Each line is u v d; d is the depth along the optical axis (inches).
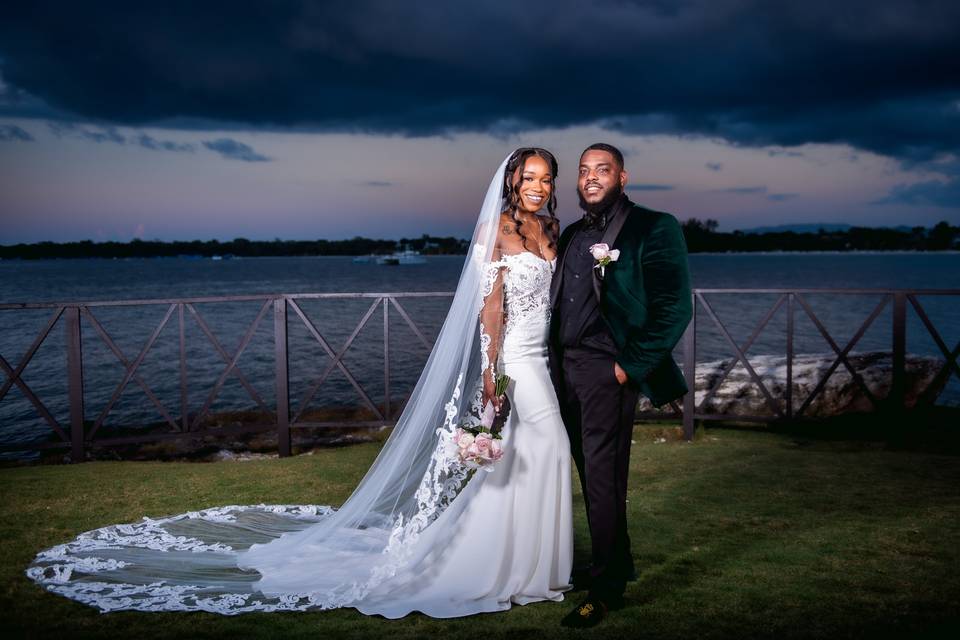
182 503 161.5
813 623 95.1
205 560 123.6
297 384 533.6
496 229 112.4
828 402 258.7
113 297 1894.7
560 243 117.3
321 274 4781.0
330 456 212.8
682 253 103.1
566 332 110.0
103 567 119.6
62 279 3885.3
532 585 107.7
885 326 987.9
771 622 95.6
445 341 119.7
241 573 118.0
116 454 234.5
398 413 229.3
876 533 133.4
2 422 406.6
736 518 143.7
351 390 505.7
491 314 110.4
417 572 110.5
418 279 3479.3
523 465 109.5
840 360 234.4
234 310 1443.2
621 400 105.9
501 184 113.2
